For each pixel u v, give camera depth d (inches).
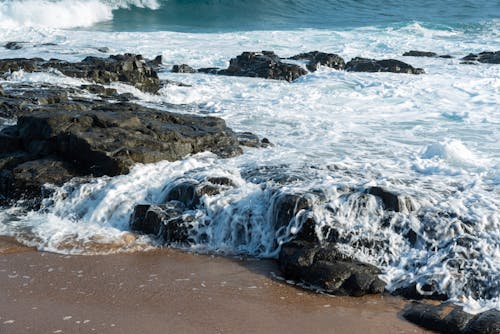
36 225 296.7
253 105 550.6
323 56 821.2
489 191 298.8
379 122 485.1
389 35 1115.9
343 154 375.9
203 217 283.9
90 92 543.8
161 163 341.7
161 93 597.3
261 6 1530.5
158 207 292.7
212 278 246.1
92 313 214.7
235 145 385.1
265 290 236.4
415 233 257.8
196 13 1475.1
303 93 621.6
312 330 207.0
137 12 1448.1
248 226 279.6
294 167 334.3
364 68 781.3
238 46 981.2
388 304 227.1
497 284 228.4
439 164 344.5
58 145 344.8
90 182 323.3
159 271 251.4
